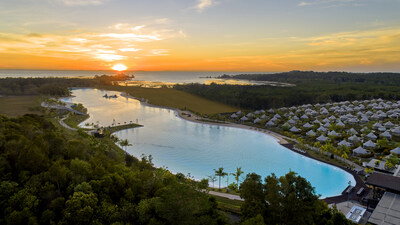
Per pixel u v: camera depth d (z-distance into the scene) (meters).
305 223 33.03
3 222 30.94
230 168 76.25
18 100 187.25
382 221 39.00
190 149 93.69
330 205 51.00
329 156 80.75
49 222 32.16
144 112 174.75
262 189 37.31
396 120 122.69
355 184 60.91
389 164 61.75
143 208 35.28
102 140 94.44
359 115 138.50
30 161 39.22
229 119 149.00
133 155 86.44
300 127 117.38
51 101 180.38
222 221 36.81
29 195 33.75
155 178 46.31
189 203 33.41
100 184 38.34
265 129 120.88
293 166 77.06
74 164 41.38
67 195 36.28
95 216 33.53
